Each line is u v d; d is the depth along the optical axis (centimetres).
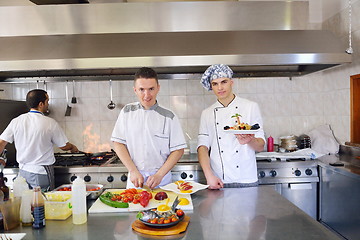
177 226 114
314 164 259
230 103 204
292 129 322
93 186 168
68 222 125
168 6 258
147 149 182
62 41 245
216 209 135
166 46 235
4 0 269
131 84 313
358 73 262
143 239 106
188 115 318
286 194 261
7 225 117
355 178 209
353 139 274
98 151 318
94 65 224
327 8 309
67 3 272
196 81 316
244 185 199
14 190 135
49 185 240
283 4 262
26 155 234
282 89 320
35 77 289
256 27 261
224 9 259
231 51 231
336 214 238
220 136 202
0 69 225
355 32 264
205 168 184
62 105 315
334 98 302
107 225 120
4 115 272
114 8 257
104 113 316
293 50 234
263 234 108
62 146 249
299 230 111
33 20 258
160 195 147
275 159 267
